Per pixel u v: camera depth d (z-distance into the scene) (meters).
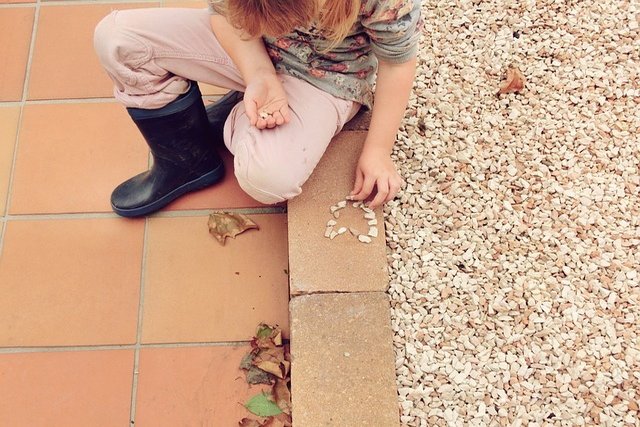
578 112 1.30
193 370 1.21
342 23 0.96
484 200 1.22
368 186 1.16
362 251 1.15
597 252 1.18
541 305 1.14
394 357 1.09
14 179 1.37
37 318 1.25
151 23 1.11
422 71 1.35
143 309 1.26
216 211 1.34
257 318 1.25
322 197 1.19
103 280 1.28
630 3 1.40
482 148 1.27
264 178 1.13
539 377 1.09
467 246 1.19
